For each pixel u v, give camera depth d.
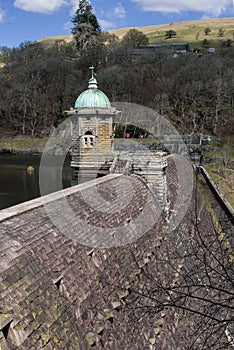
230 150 72.69
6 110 108.00
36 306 7.94
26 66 123.94
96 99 24.27
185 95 97.81
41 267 8.95
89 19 157.25
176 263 17.97
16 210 10.98
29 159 81.12
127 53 135.38
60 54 152.25
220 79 98.94
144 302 12.73
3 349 6.53
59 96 114.62
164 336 12.70
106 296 10.84
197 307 15.62
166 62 120.69
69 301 9.12
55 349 7.70
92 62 133.25
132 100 101.19
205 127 90.44
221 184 51.25
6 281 7.73
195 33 196.62
